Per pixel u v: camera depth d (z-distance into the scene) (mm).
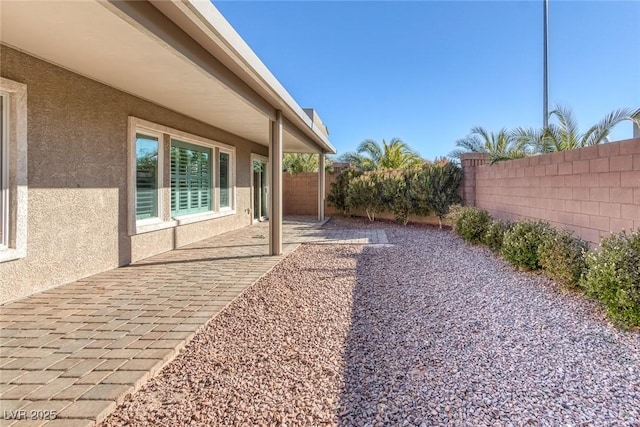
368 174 14883
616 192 4715
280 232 7531
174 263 6727
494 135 13984
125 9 2986
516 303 4508
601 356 3139
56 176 5062
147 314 4066
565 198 5973
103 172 5949
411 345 3414
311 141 12336
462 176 11695
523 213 7633
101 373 2781
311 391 2658
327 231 11648
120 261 6422
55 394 2508
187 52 3883
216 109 7660
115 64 4879
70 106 5258
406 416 2375
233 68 4898
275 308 4371
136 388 2648
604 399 2533
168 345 3277
